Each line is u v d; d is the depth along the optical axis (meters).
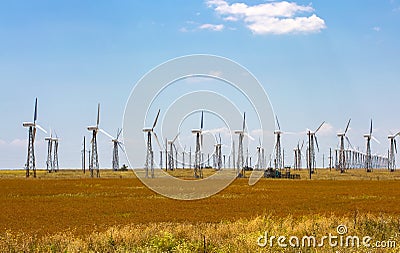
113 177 130.12
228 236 25.59
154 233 25.98
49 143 162.75
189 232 26.58
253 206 53.44
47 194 71.88
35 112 129.62
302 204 55.88
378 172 175.25
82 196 68.25
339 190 81.94
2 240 24.89
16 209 51.12
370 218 31.06
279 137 135.75
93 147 129.00
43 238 26.52
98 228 35.03
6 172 173.25
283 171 157.62
